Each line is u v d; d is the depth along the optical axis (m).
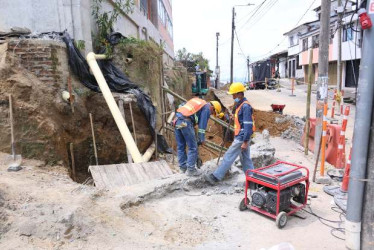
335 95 15.92
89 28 8.91
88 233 3.50
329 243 3.66
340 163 6.57
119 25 11.98
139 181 5.36
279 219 3.98
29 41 6.58
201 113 5.26
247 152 5.28
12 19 8.31
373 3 2.92
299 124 10.59
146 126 9.01
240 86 5.00
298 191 4.38
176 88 19.20
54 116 6.34
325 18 6.72
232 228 4.03
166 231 3.86
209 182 5.38
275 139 10.07
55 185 4.80
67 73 7.38
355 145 3.14
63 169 5.91
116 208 4.17
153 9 22.20
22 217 3.55
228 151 5.13
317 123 7.16
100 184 5.09
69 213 3.66
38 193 4.30
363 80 3.04
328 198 5.05
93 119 7.87
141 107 8.66
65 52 7.34
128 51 9.42
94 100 7.94
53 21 8.32
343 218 4.33
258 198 4.27
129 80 9.03
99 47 9.45
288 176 4.19
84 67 7.91
